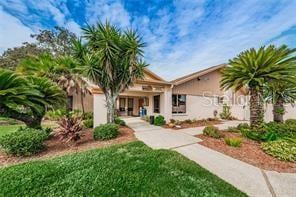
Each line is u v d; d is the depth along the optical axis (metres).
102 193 3.52
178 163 5.01
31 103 7.11
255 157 5.84
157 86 13.88
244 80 9.43
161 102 14.77
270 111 14.68
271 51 8.97
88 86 14.92
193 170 4.61
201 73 16.08
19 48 24.41
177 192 3.60
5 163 5.12
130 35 9.96
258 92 9.59
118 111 20.48
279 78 8.98
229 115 18.30
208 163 5.27
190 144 7.27
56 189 3.66
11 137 5.64
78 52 10.56
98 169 4.51
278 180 4.29
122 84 10.50
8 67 22.36
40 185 3.78
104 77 9.88
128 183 3.87
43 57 15.03
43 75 13.80
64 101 9.34
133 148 6.30
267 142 7.08
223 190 3.73
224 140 7.57
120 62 9.99
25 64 13.95
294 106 13.83
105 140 7.62
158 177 4.17
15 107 6.39
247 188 3.90
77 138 7.16
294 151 5.81
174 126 11.90
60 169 4.48
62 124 7.32
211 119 16.45
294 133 8.43
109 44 9.48
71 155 5.57
